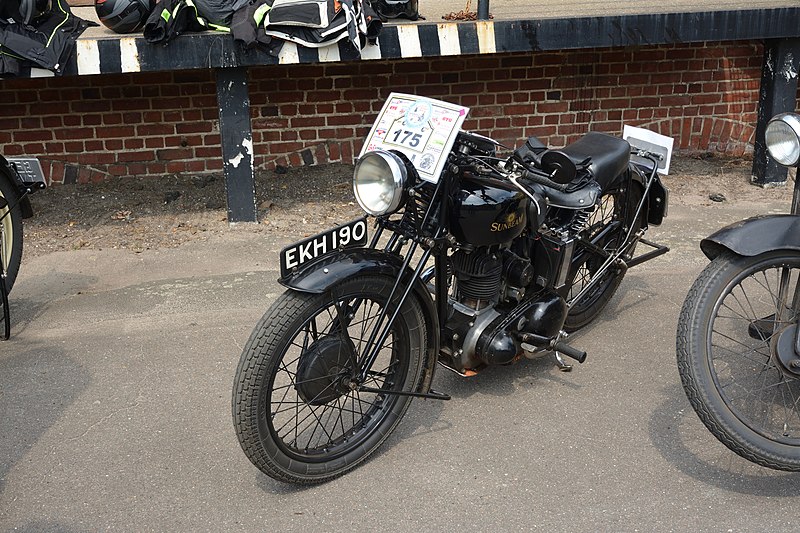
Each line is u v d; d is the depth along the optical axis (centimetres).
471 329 308
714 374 260
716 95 697
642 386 346
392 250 291
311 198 599
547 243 323
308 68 634
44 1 481
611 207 392
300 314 256
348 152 660
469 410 329
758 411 322
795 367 267
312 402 273
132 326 409
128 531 262
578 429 315
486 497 276
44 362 374
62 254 507
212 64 496
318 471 280
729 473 287
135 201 595
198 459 301
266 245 516
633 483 282
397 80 650
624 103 688
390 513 269
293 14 484
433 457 299
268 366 253
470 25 518
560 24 531
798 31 571
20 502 277
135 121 625
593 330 399
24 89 604
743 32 563
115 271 481
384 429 298
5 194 409
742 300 427
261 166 653
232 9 492
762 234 260
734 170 671
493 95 666
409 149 276
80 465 297
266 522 266
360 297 276
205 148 640
